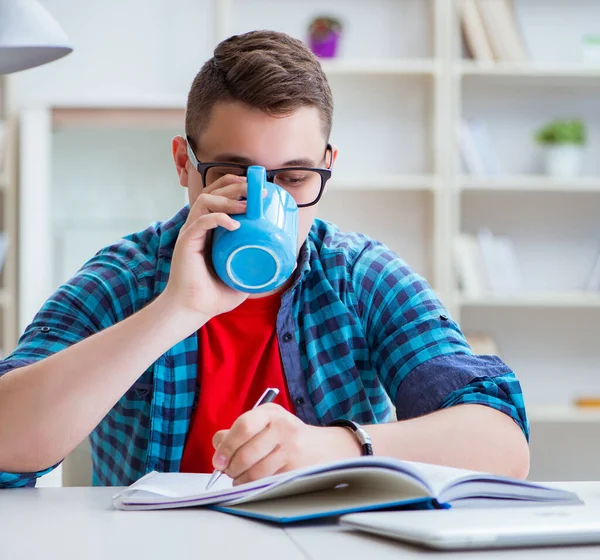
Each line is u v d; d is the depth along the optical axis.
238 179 1.04
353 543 0.69
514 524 0.67
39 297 3.44
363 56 3.54
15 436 0.99
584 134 3.47
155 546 0.68
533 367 3.62
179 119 3.50
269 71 1.10
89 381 1.01
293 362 1.31
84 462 1.73
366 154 3.57
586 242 3.62
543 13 3.57
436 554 0.65
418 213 3.58
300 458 0.89
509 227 3.62
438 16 3.38
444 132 3.38
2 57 1.39
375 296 1.35
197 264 1.02
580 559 0.63
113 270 1.34
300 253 1.33
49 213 3.47
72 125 3.49
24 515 0.83
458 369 1.16
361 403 1.32
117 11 3.54
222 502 0.83
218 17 3.43
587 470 3.60
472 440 1.02
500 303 3.37
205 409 1.27
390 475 0.77
